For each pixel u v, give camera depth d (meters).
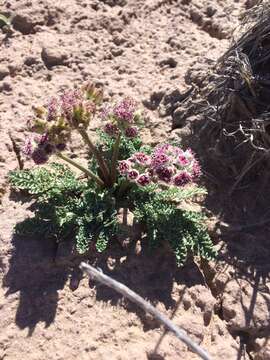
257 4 0.26
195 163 0.20
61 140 0.19
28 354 0.18
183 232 0.20
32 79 0.26
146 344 0.18
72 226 0.20
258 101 0.22
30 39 0.27
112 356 0.18
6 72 0.26
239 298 0.19
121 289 0.14
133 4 0.29
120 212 0.21
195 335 0.19
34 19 0.28
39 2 0.29
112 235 0.20
